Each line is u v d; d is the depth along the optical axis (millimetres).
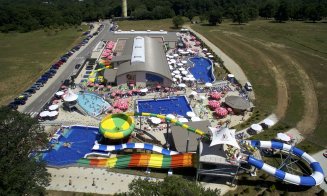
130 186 47281
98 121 86625
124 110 92562
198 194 43344
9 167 48969
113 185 62562
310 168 68250
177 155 67250
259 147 70125
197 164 62250
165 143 77500
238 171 65562
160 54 130750
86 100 97125
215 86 110625
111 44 161875
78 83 112562
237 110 91812
